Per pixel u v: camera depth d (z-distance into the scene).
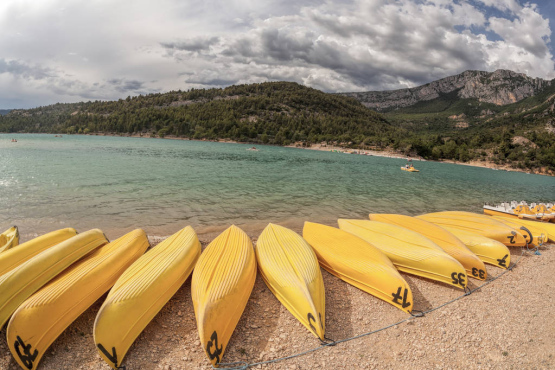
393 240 7.08
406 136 191.00
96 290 4.77
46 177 17.36
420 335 4.62
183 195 14.12
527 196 27.16
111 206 11.26
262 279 5.87
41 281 4.59
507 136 131.00
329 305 5.23
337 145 139.88
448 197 19.80
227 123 172.75
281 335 4.43
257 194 15.64
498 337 4.66
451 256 6.30
